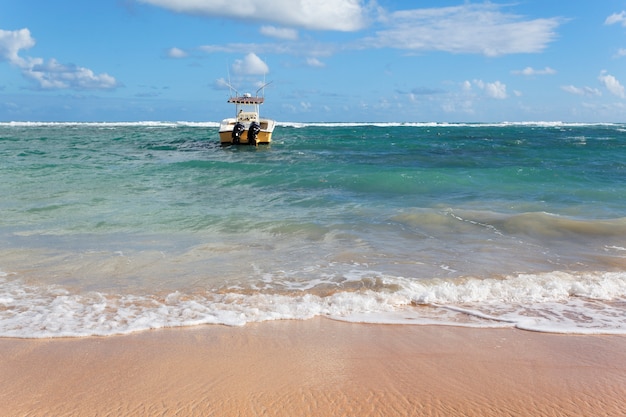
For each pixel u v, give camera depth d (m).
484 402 3.79
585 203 13.13
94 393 3.84
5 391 3.87
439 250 8.66
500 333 5.26
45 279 6.88
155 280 6.91
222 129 33.56
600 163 23.11
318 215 11.51
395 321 5.58
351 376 4.18
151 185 15.68
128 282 6.81
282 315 5.69
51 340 4.89
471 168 21.34
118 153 28.67
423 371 4.30
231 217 11.06
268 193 14.79
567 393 3.95
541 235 9.70
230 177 17.72
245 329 5.27
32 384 3.98
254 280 6.98
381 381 4.10
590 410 3.70
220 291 6.50
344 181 16.92
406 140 44.56
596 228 10.09
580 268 7.76
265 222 10.58
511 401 3.81
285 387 3.97
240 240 9.19
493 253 8.52
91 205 12.11
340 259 8.06
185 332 5.15
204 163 21.52
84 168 19.81
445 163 24.19
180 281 6.89
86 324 5.32
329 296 6.32
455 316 5.80
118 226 10.08
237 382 4.04
